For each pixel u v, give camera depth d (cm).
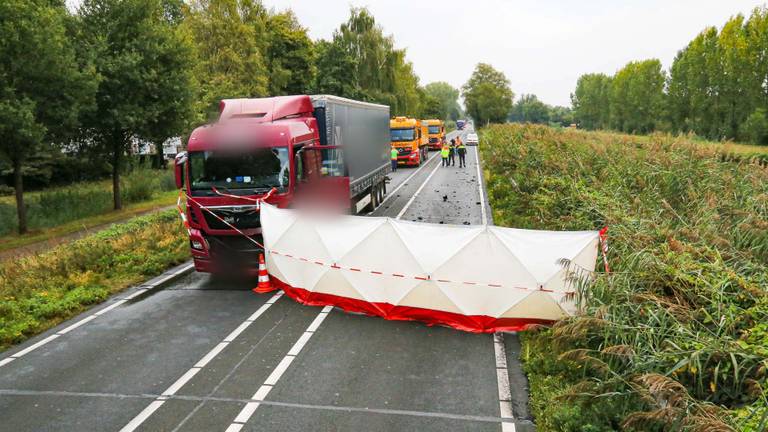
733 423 495
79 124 1912
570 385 654
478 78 12344
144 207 2356
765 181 1341
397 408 626
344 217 934
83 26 1962
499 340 823
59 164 3162
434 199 2220
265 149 1102
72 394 669
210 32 3553
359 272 925
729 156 1627
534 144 2647
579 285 770
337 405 633
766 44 4209
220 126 1139
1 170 2859
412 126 3659
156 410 626
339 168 1477
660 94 6562
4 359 784
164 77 2050
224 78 3328
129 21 2019
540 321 833
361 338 835
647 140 2141
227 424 594
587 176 1666
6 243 1650
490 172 2938
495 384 684
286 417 607
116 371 732
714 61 4806
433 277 865
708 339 617
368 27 5562
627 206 1223
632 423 534
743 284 721
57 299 1027
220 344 819
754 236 977
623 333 659
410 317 905
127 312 977
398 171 3491
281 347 804
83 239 1495
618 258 872
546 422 589
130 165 3159
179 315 953
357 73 5422
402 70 6638
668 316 687
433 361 752
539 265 815
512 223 1587
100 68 1880
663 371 612
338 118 1480
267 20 4597
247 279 1172
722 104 4738
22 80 1612
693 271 776
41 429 590
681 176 1392
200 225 1097
